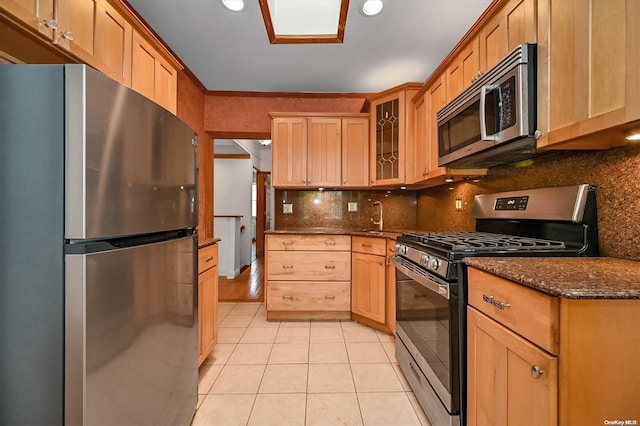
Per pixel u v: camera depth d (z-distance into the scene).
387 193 3.37
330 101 3.35
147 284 1.06
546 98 1.13
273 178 3.05
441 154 1.94
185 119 2.80
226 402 1.63
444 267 1.26
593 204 1.25
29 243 0.81
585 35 0.95
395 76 2.86
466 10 1.90
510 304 0.94
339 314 2.85
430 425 1.45
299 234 2.81
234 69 2.74
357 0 1.81
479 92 1.48
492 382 1.03
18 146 0.81
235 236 4.72
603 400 0.75
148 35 1.59
